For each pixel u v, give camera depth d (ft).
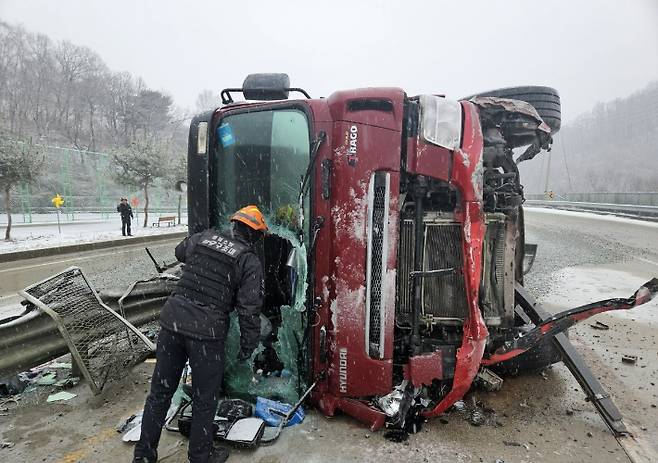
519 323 14.03
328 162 10.15
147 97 234.38
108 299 13.37
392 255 10.03
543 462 9.06
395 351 10.85
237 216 9.48
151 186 83.71
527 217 88.58
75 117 204.64
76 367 12.98
